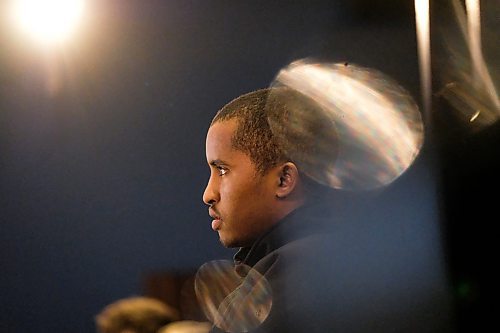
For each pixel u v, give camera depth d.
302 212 1.72
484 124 2.81
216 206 1.77
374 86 2.77
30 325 4.99
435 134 2.84
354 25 4.29
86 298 4.96
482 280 2.46
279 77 2.62
